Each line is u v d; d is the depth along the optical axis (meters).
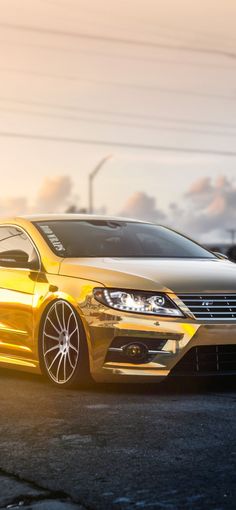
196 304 5.83
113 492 3.52
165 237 7.29
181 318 5.77
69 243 6.70
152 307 5.78
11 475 3.79
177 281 5.91
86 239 6.81
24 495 3.51
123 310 5.79
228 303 5.90
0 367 7.21
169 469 3.84
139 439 4.41
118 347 5.80
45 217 7.21
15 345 6.57
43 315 6.26
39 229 6.89
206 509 3.29
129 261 6.38
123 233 7.08
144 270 6.07
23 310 6.45
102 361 5.82
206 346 5.82
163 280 5.91
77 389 6.03
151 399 5.60
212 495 3.46
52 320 6.21
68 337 6.04
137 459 4.02
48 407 5.30
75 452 4.16
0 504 3.40
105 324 5.80
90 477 3.74
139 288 5.83
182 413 5.09
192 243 7.40
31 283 6.43
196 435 4.49
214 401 5.50
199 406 5.33
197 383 6.23
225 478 3.69
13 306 6.56
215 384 6.20
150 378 5.76
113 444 4.31
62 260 6.40
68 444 4.32
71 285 6.07
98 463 3.96
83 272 6.11
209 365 5.86
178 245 7.20
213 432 4.55
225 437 4.43
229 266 6.55
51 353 6.21
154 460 3.99
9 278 6.67
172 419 4.91
